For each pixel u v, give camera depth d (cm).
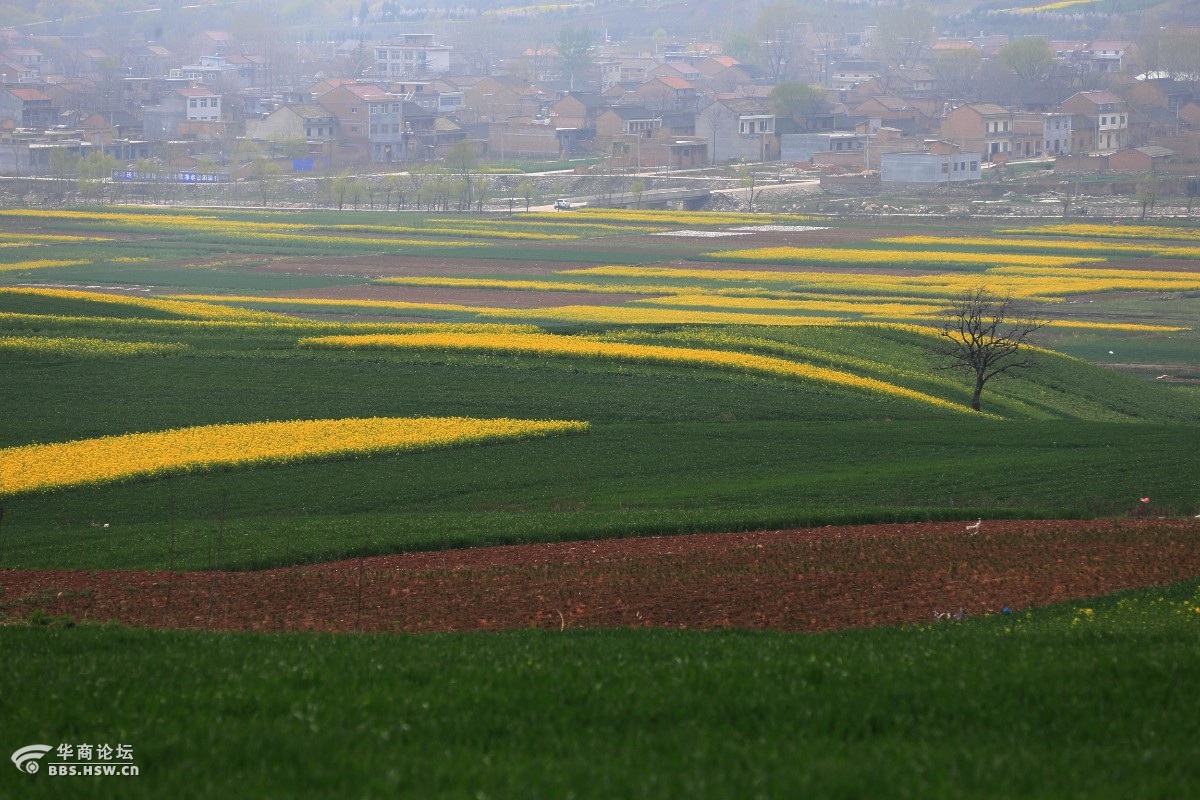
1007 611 9519
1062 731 5153
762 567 11519
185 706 5581
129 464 16712
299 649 6944
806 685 5753
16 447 17750
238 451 17450
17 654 6919
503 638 7606
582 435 18925
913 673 5972
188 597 10694
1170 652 6481
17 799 4466
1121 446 18062
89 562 12319
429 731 5175
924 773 4584
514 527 13475
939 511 14250
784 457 17725
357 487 16150
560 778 4538
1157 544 12312
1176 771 4584
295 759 4847
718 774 4556
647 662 6400
